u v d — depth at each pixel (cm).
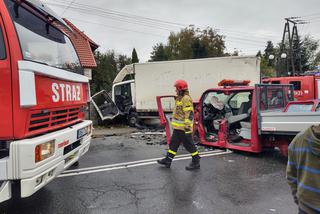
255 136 650
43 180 306
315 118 537
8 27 276
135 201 409
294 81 1430
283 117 580
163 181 494
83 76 466
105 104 1333
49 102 325
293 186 195
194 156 561
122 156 693
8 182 279
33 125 300
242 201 406
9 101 275
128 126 1340
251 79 1111
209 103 813
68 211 379
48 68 322
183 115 562
